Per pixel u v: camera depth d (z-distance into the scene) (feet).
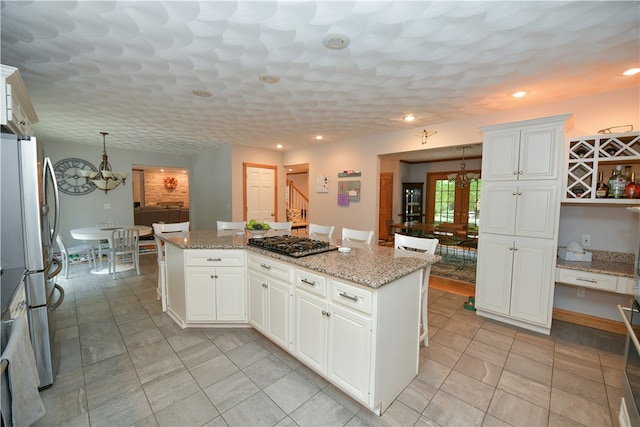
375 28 5.80
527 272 9.23
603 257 9.45
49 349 6.48
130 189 21.81
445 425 5.51
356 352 5.66
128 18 5.47
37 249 6.18
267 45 6.48
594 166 8.55
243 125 13.79
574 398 6.23
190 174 24.93
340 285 5.89
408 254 7.65
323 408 5.92
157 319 9.96
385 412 5.83
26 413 3.91
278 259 7.38
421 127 13.69
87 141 18.58
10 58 7.08
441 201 26.40
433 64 7.36
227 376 6.92
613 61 7.13
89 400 6.12
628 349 5.42
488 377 6.94
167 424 5.51
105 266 16.90
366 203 16.12
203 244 8.93
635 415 4.72
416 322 6.75
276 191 21.15
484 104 10.48
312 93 9.50
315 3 5.02
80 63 7.37
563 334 9.09
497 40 6.22
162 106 10.96
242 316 8.96
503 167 9.55
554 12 5.21
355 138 16.47
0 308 4.26
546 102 10.21
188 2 4.99
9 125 6.15
